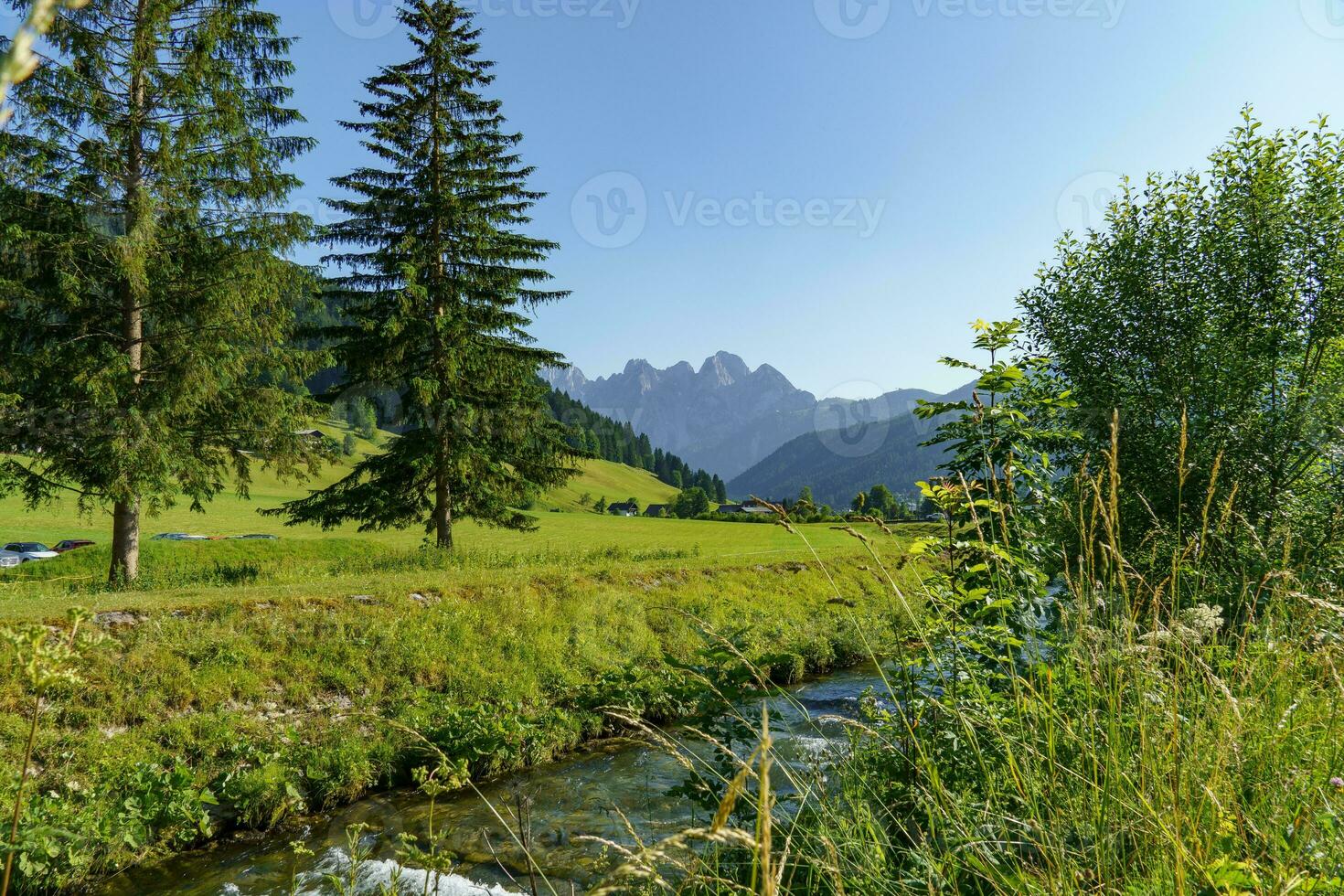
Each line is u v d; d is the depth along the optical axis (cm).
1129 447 1046
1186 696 276
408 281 1845
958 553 421
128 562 1447
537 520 2117
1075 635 302
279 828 805
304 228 1561
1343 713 258
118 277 1395
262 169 1513
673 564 1912
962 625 367
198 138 1431
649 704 1012
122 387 1379
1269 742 255
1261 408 1104
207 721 905
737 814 342
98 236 1369
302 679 1038
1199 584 362
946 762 322
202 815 778
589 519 6856
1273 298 1115
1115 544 295
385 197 1956
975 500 429
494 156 2086
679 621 1512
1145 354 1153
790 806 346
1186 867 212
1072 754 280
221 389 1495
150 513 1473
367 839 764
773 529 5225
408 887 640
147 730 868
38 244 1295
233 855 748
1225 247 1138
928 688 355
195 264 1476
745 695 370
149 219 1362
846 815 298
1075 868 228
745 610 1664
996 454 497
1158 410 1088
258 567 1609
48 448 1309
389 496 1908
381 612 1223
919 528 450
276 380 1633
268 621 1113
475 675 1157
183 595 1173
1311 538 604
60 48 1326
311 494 1941
